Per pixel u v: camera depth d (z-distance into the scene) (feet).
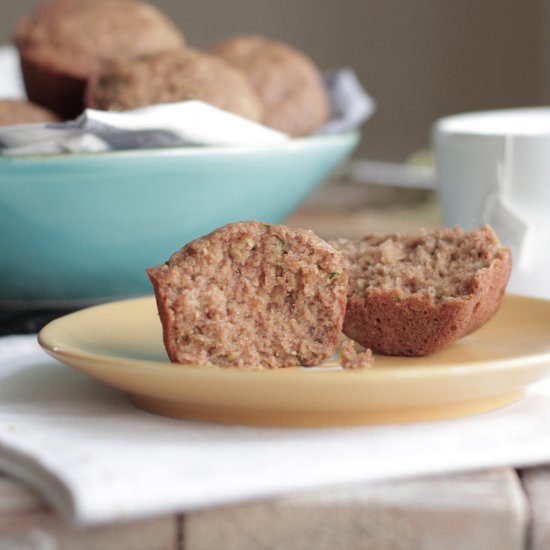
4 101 2.48
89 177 2.21
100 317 2.03
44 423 1.78
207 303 1.86
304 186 2.45
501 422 1.78
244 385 1.71
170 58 2.52
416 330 1.95
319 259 1.88
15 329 2.28
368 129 5.98
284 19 5.93
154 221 2.30
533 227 2.27
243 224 1.88
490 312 1.99
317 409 1.74
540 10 5.56
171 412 1.81
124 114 2.23
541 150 2.26
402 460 1.66
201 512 1.62
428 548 1.64
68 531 1.62
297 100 2.75
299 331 1.88
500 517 1.64
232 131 2.30
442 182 2.40
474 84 5.79
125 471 1.63
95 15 2.75
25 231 2.25
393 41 5.90
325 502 1.63
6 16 5.44
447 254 2.02
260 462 1.65
